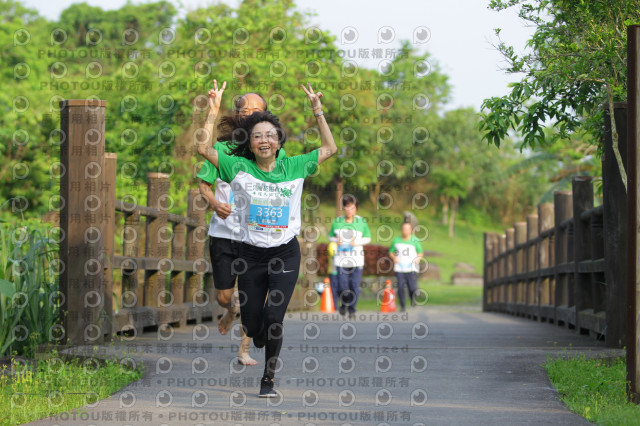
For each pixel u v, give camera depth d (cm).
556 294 2086
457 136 9994
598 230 1570
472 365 1116
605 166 1291
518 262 3039
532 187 10512
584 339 1583
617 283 1283
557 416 775
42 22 7450
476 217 12388
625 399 818
